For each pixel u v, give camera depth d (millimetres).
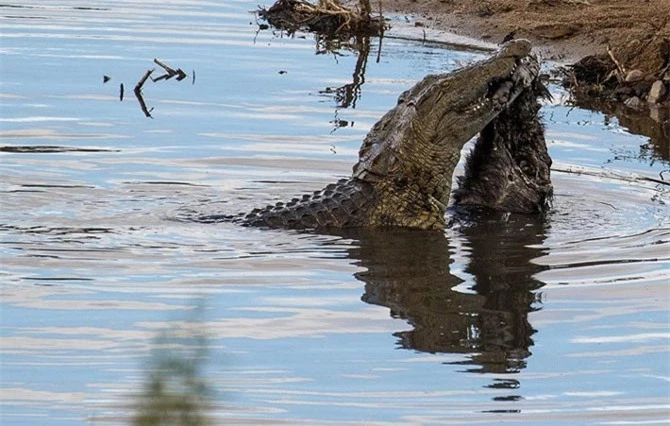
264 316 28219
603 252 33438
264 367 25375
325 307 28953
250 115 46906
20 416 23062
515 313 28688
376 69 55188
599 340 27203
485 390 24562
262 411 23344
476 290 30266
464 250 33625
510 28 61844
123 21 65188
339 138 44062
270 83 52219
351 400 23906
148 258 31969
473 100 36188
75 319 27750
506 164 37594
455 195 38531
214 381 24562
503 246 34000
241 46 59844
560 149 44312
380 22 63062
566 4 63875
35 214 35250
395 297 29641
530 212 37438
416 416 23312
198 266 31469
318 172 40500
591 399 24266
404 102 36844
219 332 27156
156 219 35312
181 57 56844
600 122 48281
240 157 41688
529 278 31188
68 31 61875
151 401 16797
